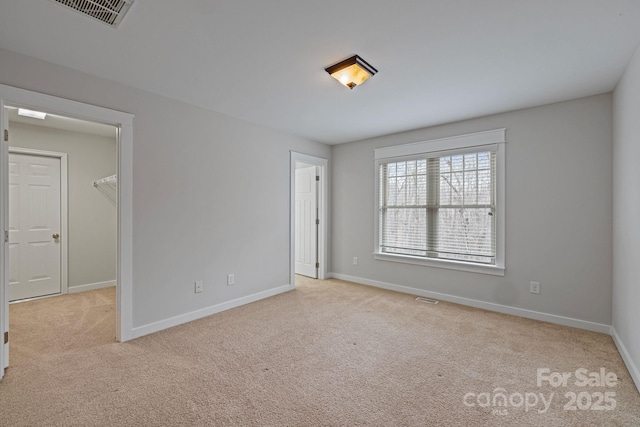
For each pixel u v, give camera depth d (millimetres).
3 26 1773
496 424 1577
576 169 2881
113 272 4465
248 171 3617
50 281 3934
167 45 2000
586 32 1829
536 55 2105
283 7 1619
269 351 2389
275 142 3959
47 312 3277
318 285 4473
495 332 2758
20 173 3729
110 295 3961
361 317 3145
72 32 1842
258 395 1818
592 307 2809
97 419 1601
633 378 1977
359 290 4195
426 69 2312
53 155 3945
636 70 2000
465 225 3586
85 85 2367
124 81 2529
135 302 2641
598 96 2773
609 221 2721
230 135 3418
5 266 2020
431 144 3809
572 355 2318
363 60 2180
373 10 1643
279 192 4023
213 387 1898
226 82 2561
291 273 4207
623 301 2322
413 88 2656
